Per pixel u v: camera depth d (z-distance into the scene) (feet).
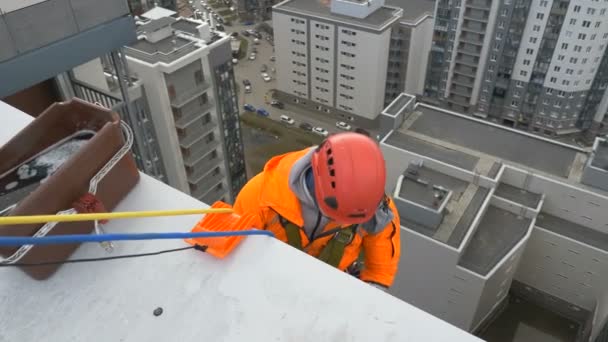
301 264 8.05
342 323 7.23
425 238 69.97
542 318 85.51
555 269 81.25
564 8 111.65
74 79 29.96
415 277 75.97
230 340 7.09
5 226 7.09
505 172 80.38
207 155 84.43
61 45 24.43
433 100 148.25
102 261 8.21
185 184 83.35
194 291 7.72
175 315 7.43
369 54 127.75
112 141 8.72
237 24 198.70
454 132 88.79
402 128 90.22
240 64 172.35
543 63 122.52
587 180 75.77
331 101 144.15
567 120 129.49
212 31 77.71
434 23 131.44
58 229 7.85
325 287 7.70
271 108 150.61
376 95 135.74
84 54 25.75
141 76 69.31
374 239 11.89
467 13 124.36
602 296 77.87
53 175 7.65
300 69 143.13
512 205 77.61
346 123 144.66
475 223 71.61
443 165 80.43
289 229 10.98
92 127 9.48
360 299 7.54
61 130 9.48
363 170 9.62
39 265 7.37
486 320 84.28
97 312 7.53
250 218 8.82
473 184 78.79
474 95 138.51
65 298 7.71
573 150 83.76
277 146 135.23
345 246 11.27
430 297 77.10
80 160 8.07
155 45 72.28
